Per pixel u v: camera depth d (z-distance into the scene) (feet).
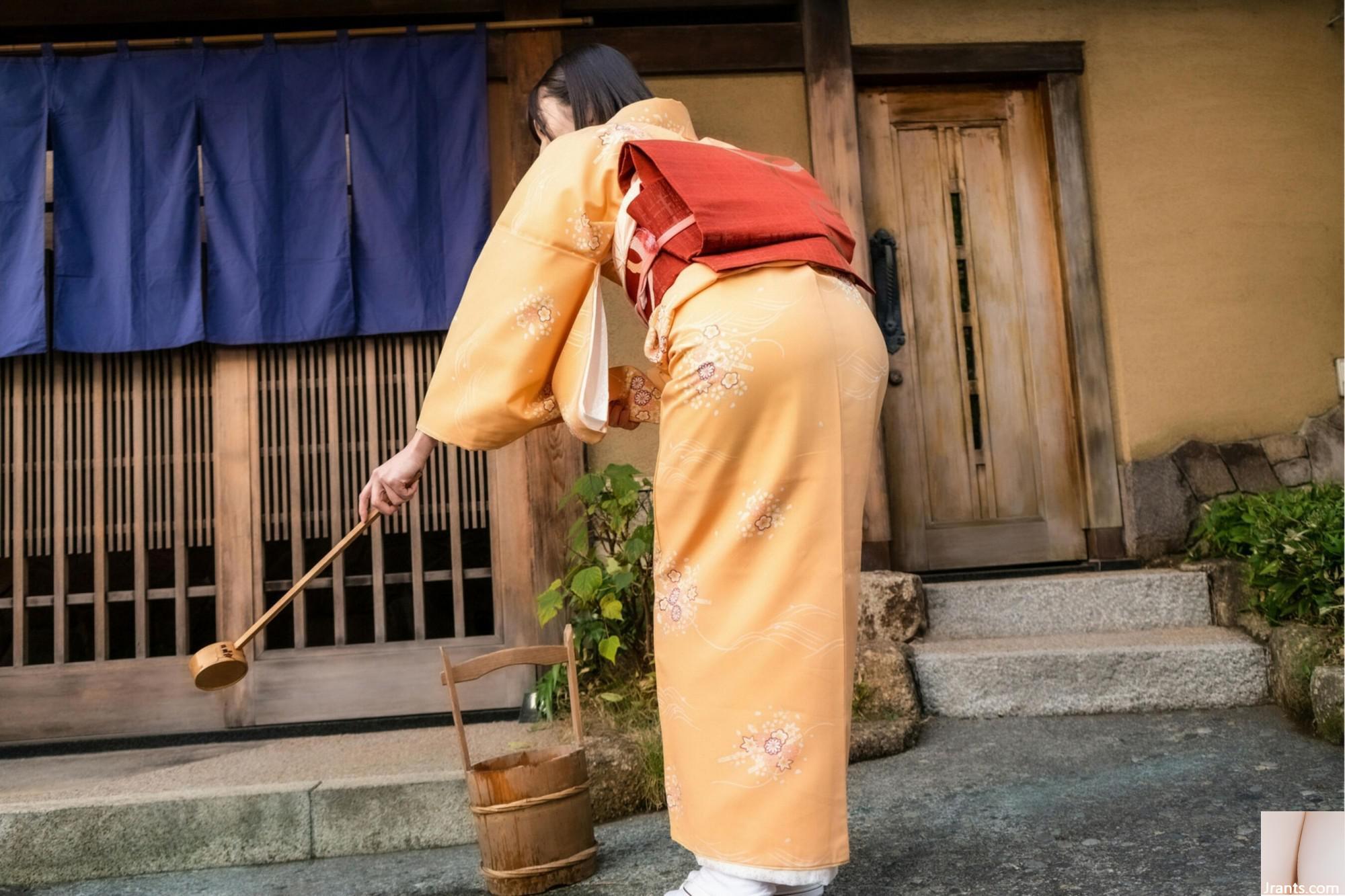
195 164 12.24
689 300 5.07
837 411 4.96
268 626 12.36
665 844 8.24
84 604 13.41
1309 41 15.06
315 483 12.43
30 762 11.18
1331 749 9.29
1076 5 14.66
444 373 5.62
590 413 5.41
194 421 12.44
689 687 4.98
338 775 9.41
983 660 11.30
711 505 5.05
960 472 14.40
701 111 13.78
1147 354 14.25
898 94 14.80
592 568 10.85
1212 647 11.22
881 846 7.61
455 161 12.57
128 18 13.00
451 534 12.50
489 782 7.32
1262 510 12.44
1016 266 14.78
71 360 12.37
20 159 12.03
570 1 13.64
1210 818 7.69
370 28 13.01
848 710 4.90
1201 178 14.64
